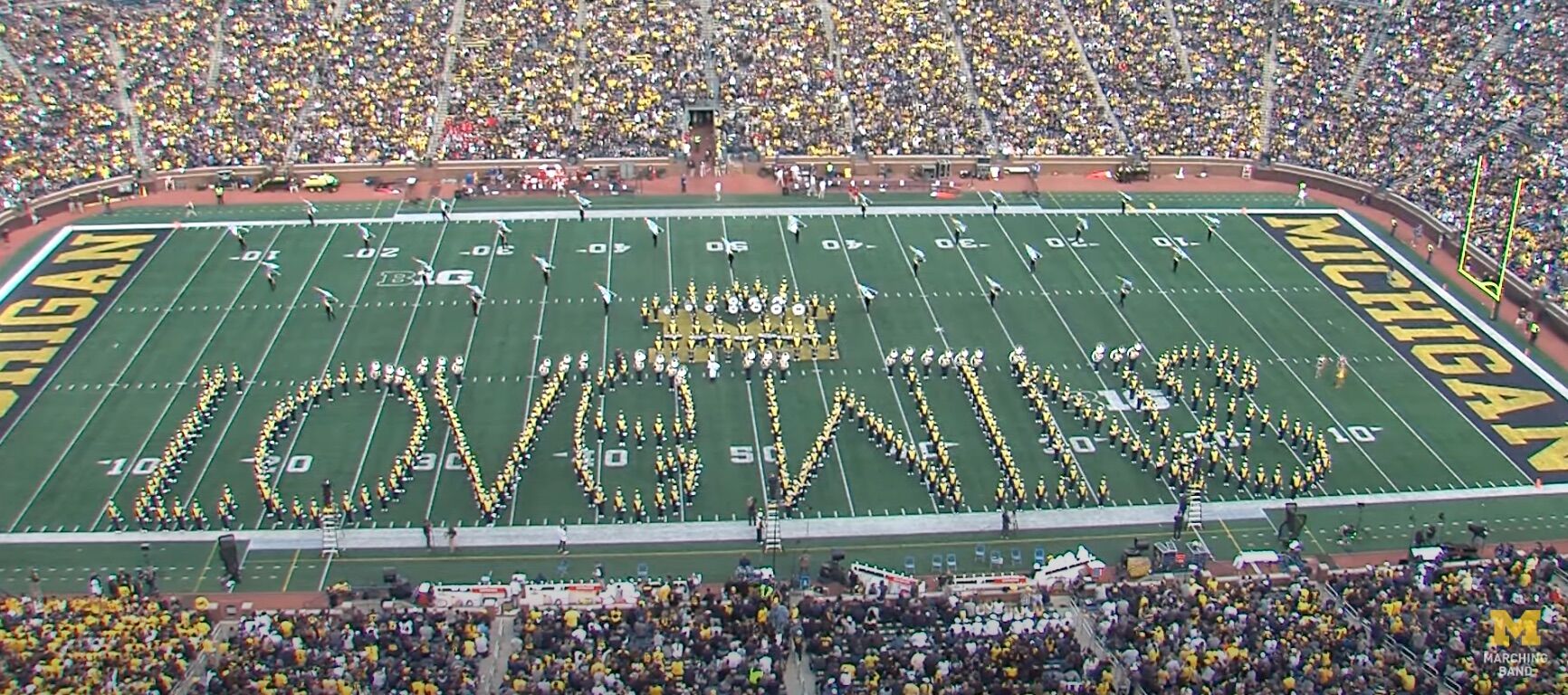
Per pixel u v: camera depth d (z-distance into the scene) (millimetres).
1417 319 64125
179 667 36094
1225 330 62594
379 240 72375
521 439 51062
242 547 45469
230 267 68375
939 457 50844
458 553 45281
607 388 55750
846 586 43031
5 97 80750
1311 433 53062
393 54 87250
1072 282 67875
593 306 64000
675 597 39688
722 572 44375
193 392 55562
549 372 57125
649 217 76188
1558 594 39844
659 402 54969
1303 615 38438
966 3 91688
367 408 54406
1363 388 57312
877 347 60219
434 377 56688
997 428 53000
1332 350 60719
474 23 89375
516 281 66938
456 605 40844
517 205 77875
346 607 40031
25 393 55125
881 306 64562
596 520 47250
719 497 48594
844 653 36625
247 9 88875
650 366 58000
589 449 51594
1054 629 38031
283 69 85750
